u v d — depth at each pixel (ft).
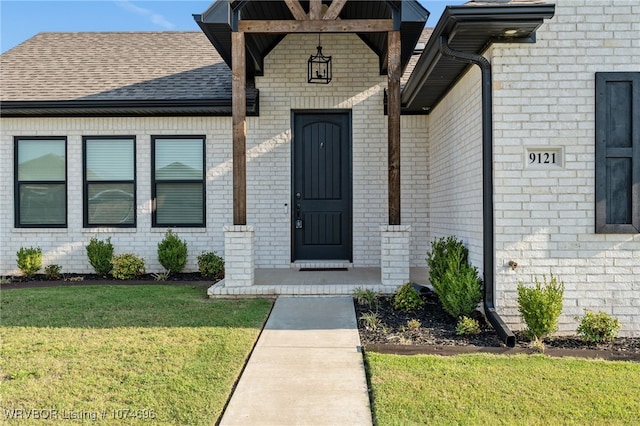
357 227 28.30
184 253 27.89
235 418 10.39
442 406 10.80
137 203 28.55
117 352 14.08
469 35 16.44
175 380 12.09
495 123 16.83
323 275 25.07
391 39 21.15
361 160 28.30
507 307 16.84
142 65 31.89
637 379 12.41
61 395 11.26
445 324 17.30
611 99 16.76
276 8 24.44
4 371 12.66
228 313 18.52
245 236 21.68
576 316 16.60
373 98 28.22
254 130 28.35
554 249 16.74
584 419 10.27
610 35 16.69
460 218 21.26
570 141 16.72
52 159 28.91
